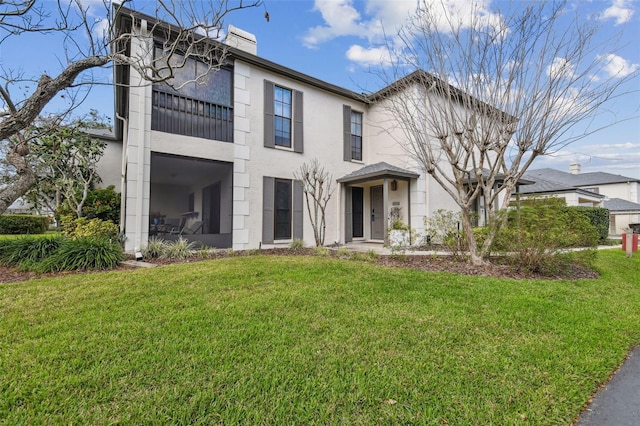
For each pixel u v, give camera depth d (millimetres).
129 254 7664
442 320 3510
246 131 9664
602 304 4285
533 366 2615
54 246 6562
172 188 16203
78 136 11273
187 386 2240
